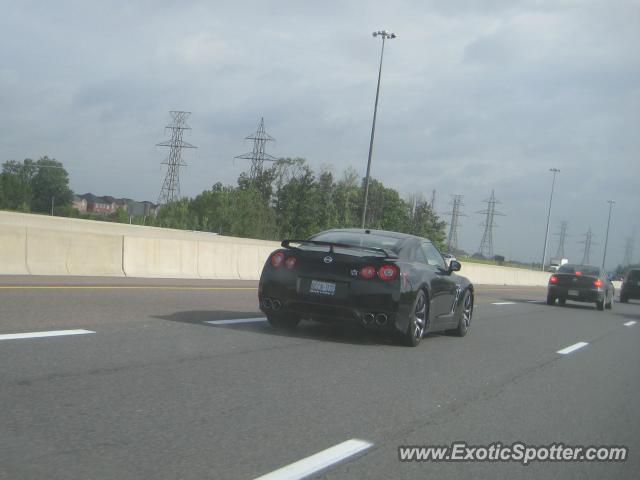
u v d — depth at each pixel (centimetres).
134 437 440
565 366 909
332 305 856
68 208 11431
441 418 562
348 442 471
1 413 465
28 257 1552
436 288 963
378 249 885
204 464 402
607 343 1248
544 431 552
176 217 8812
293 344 845
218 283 1856
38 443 414
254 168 8069
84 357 657
